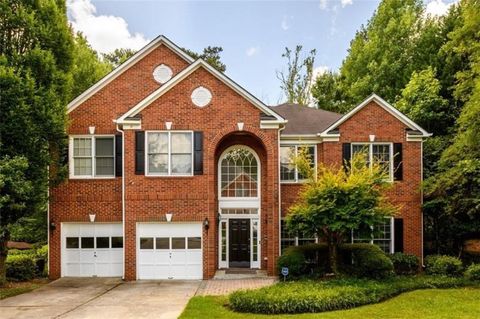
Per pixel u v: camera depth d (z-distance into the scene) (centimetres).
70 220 1861
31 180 1622
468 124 1761
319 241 1928
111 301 1336
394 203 1895
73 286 1622
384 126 1928
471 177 1819
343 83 3619
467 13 1702
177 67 1978
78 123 1902
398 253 1817
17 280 1747
